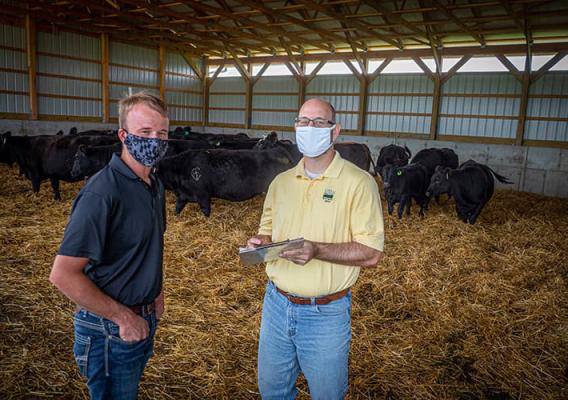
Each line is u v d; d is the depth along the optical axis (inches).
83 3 506.9
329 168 76.6
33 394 108.7
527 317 163.6
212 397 111.8
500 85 591.2
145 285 67.4
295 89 760.3
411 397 115.6
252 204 347.6
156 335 139.3
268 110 796.6
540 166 558.3
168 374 119.9
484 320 160.7
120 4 594.9
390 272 205.5
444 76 626.8
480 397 117.1
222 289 178.4
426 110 649.0
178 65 811.4
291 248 67.5
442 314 164.9
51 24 618.5
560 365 133.2
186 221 282.7
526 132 580.1
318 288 73.6
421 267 213.5
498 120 597.9
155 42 727.7
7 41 577.6
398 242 258.7
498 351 139.9
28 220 271.0
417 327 154.6
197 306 161.9
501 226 313.1
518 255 241.6
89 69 677.3
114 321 62.9
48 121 622.5
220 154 301.0
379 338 145.4
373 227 74.5
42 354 125.7
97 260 60.1
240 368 124.3
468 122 620.7
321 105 74.9
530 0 419.5
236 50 780.6
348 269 75.9
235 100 829.8
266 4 569.0
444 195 457.4
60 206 319.3
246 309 161.9
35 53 602.2
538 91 565.3
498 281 199.3
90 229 59.0
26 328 140.3
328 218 75.9
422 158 470.3
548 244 268.8
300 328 75.9
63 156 329.1
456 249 245.0
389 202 329.4
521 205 440.8
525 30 516.4
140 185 66.1
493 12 517.3
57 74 636.7
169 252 220.1
